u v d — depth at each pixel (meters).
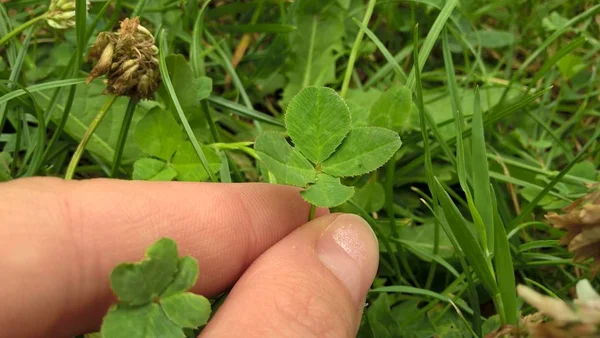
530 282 0.11
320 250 0.08
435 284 0.11
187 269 0.07
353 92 0.13
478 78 0.14
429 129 0.12
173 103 0.11
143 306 0.07
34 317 0.08
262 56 0.14
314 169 0.08
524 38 0.15
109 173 0.12
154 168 0.10
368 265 0.08
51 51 0.13
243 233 0.09
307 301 0.07
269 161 0.08
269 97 0.14
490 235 0.09
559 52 0.12
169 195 0.09
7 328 0.07
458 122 0.10
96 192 0.08
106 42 0.10
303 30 0.14
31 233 0.08
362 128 0.08
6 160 0.11
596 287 0.10
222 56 0.13
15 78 0.11
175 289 0.07
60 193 0.08
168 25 0.14
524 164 0.12
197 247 0.09
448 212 0.08
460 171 0.09
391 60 0.12
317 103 0.08
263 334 0.07
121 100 0.12
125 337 0.06
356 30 0.15
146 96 0.10
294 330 0.07
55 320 0.08
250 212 0.09
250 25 0.14
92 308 0.08
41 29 0.14
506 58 0.15
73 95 0.11
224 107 0.12
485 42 0.15
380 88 0.14
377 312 0.10
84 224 0.08
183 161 0.10
